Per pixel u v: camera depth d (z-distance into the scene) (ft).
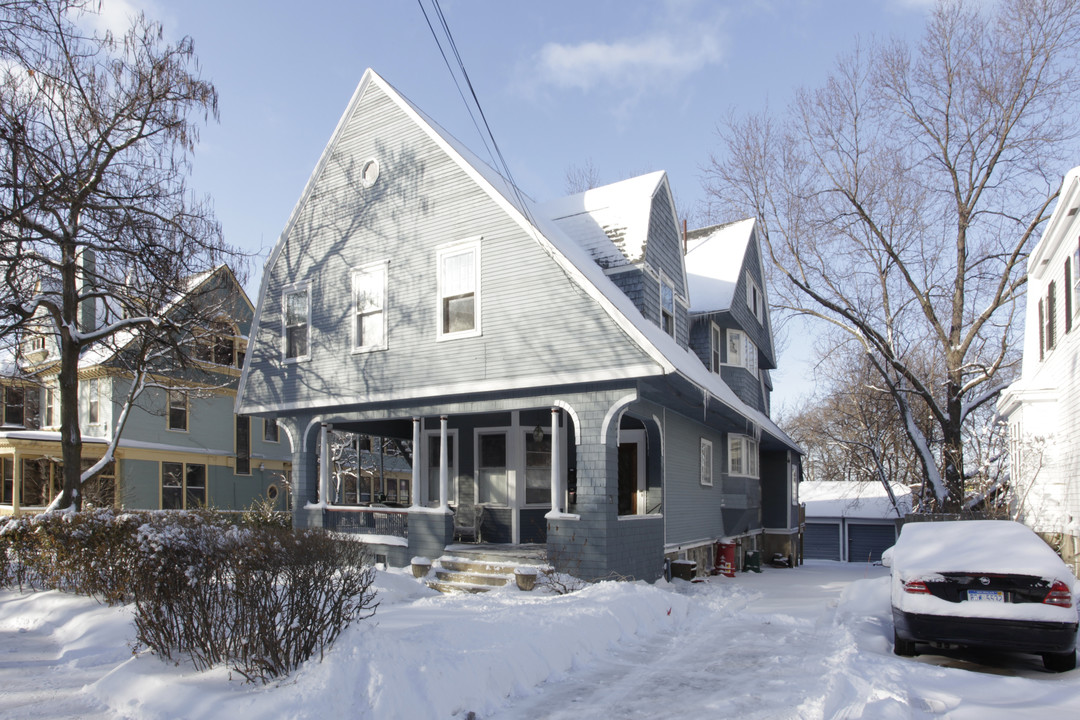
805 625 31.86
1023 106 72.95
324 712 16.79
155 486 89.15
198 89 53.47
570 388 41.34
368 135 52.03
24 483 81.87
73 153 48.96
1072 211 47.19
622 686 21.66
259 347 57.16
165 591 22.56
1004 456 73.15
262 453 104.47
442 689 18.51
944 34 74.69
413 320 47.83
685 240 82.94
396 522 49.08
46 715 19.17
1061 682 21.53
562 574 38.50
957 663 25.48
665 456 49.42
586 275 41.86
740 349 68.74
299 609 19.21
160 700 18.78
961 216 77.71
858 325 76.69
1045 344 58.90
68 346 49.47
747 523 68.74
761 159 82.28
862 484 117.60
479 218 45.47
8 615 33.68
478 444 54.54
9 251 46.39
